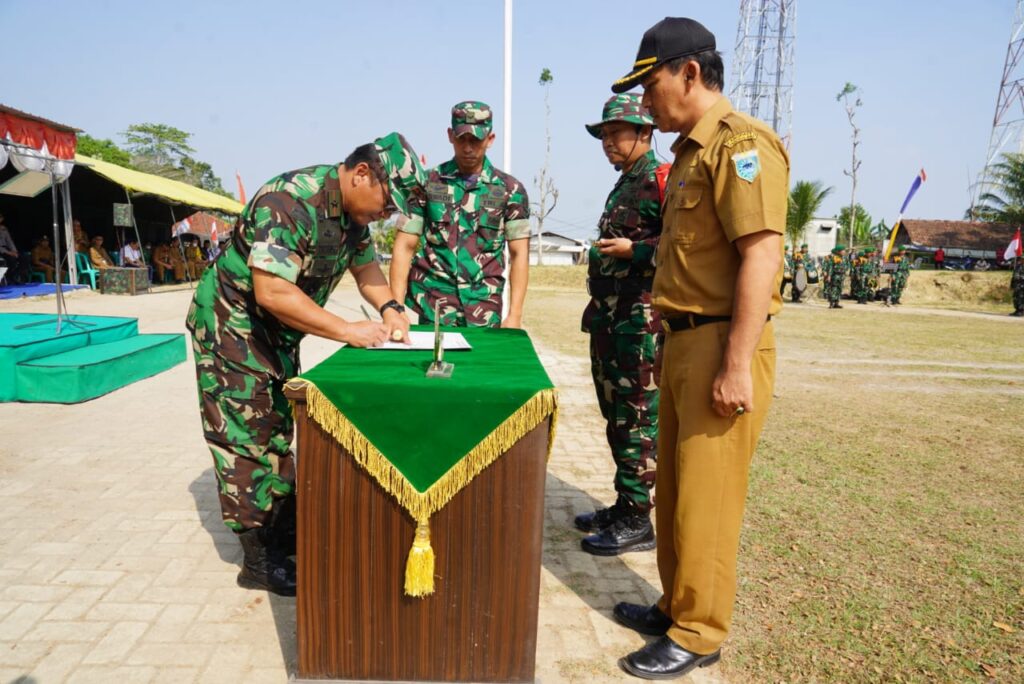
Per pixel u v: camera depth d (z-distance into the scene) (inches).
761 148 77.2
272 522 104.8
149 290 644.7
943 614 104.5
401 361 86.6
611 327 120.5
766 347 86.7
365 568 76.2
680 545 88.5
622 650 95.4
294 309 87.8
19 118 473.1
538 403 72.5
